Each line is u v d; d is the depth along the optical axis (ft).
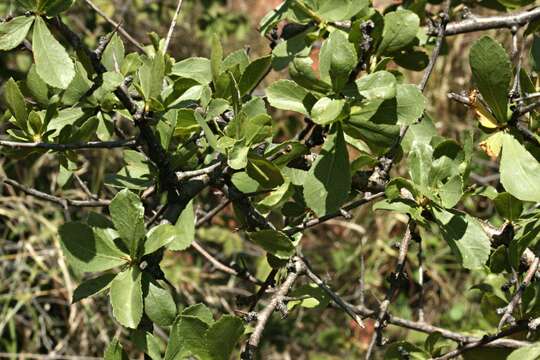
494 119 2.31
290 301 2.47
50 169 5.90
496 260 2.35
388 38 2.34
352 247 6.49
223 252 6.18
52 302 5.84
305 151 2.19
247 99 2.34
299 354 6.12
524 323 2.42
